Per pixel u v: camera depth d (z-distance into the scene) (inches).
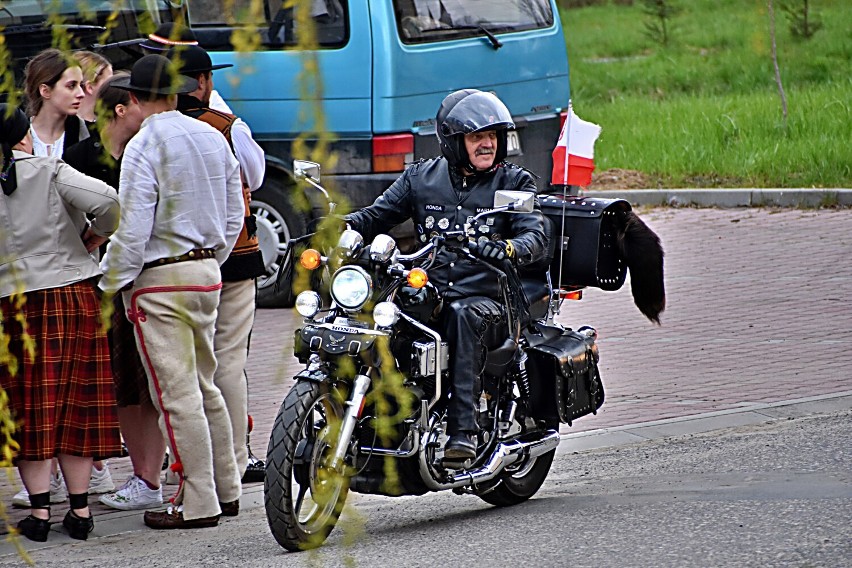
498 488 780.0
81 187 715.4
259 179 816.9
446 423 715.4
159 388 748.0
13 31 1186.0
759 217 1726.1
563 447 924.0
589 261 810.2
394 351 702.5
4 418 665.0
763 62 2795.3
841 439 885.2
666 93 2657.5
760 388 1038.4
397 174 1346.0
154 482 806.5
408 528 742.5
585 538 675.4
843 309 1273.4
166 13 1234.0
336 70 1334.9
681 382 1066.7
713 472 826.2
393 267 689.6
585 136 839.1
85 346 730.2
